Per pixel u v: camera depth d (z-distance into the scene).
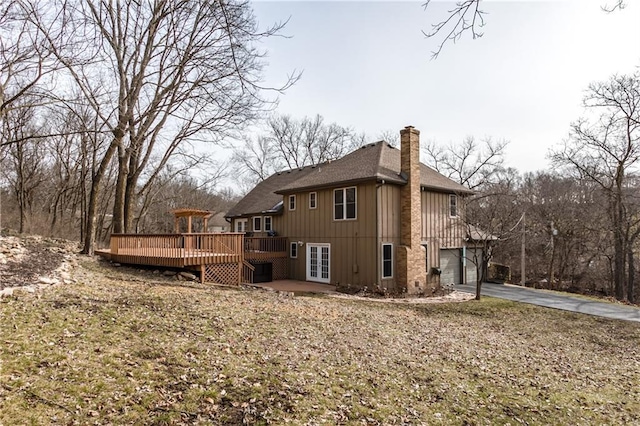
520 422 5.15
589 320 12.48
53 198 29.72
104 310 6.88
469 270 20.19
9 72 8.07
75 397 3.88
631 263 24.89
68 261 11.25
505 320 12.11
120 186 15.78
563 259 28.14
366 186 15.95
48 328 5.50
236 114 15.90
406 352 7.52
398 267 16.08
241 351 6.12
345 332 8.36
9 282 7.33
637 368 8.29
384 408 4.97
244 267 17.50
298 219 19.36
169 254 13.25
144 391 4.30
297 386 5.15
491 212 15.27
